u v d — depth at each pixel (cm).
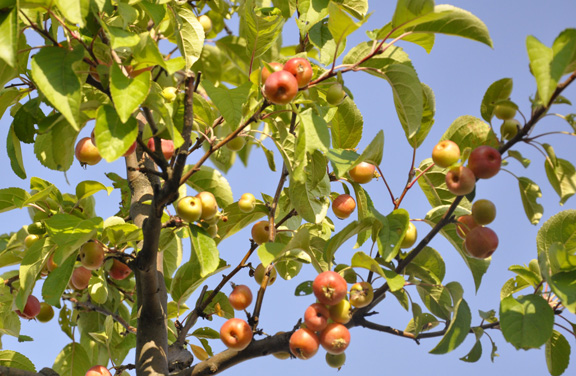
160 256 445
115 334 514
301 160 328
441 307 375
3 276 444
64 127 347
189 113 319
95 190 436
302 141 324
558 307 351
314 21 392
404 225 340
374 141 336
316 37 411
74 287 436
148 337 397
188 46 427
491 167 318
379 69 343
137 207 437
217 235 433
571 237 351
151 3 354
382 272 330
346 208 393
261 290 379
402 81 341
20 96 379
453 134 371
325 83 350
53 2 292
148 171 321
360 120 412
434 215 379
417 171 389
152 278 378
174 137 301
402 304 371
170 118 304
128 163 457
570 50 270
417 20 319
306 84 337
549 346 360
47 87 278
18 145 398
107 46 312
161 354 394
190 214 357
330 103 352
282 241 464
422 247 348
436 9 314
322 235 454
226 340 347
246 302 370
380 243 331
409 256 352
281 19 361
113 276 423
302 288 420
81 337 510
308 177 387
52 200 429
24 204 405
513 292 379
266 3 532
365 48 365
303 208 395
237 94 340
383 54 358
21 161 401
